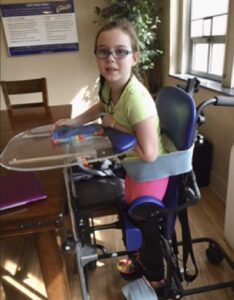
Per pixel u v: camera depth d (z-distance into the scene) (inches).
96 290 54.6
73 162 28.4
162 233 41.4
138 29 108.9
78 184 51.9
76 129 35.8
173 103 39.4
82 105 148.9
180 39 115.3
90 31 137.0
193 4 108.5
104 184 51.7
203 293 52.6
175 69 119.7
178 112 37.4
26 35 134.9
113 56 34.9
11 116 79.2
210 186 90.2
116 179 53.4
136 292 43.1
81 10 133.3
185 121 35.4
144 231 38.3
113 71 35.7
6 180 36.9
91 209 44.3
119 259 61.0
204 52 105.2
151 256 40.7
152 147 33.9
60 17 133.3
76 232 39.8
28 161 28.9
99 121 41.4
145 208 36.5
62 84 145.2
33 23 133.0
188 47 115.3
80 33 137.2
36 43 136.6
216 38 94.2
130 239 38.3
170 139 39.8
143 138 33.8
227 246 64.1
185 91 39.6
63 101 148.1
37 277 58.0
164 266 43.7
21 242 69.0
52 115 77.7
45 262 35.0
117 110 37.4
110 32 34.6
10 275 58.9
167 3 115.0
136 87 36.5
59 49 138.8
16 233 31.3
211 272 57.4
